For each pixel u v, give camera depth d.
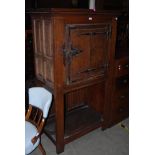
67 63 1.66
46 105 1.52
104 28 1.83
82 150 1.96
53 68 1.64
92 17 1.69
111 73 2.09
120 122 2.47
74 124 2.16
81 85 1.83
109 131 2.29
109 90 2.16
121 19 2.35
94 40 1.79
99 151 1.96
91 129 2.17
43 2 2.31
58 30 1.52
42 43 1.77
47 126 2.11
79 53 1.71
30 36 2.39
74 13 1.54
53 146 2.01
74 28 1.60
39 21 1.74
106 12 1.76
